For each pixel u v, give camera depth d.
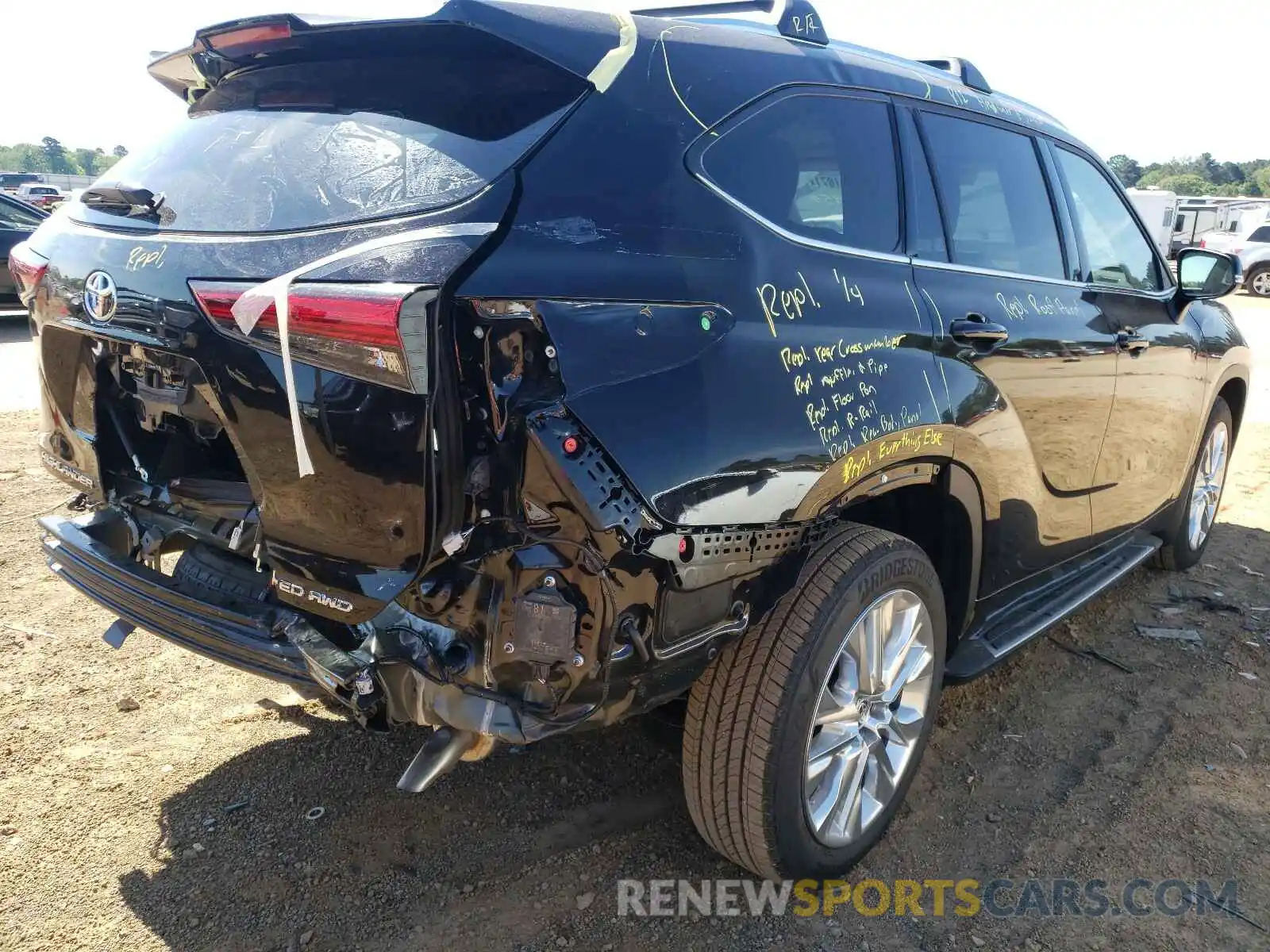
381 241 1.78
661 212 2.00
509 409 1.73
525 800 2.76
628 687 1.87
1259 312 18.31
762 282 2.12
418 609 1.86
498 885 2.41
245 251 1.89
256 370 1.81
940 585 2.61
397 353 1.66
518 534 1.78
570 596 1.78
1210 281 3.88
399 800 2.73
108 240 2.15
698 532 1.89
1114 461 3.56
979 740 3.18
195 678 3.36
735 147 2.20
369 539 1.81
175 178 2.22
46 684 3.26
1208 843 2.65
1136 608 4.32
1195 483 4.59
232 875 2.40
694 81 2.19
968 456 2.62
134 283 2.00
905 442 2.36
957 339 2.60
